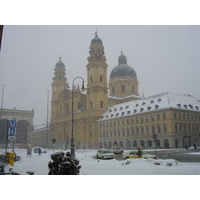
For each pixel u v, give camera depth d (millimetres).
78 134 104562
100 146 92438
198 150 50375
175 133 65438
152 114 71500
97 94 98375
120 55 122312
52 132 129250
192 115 71250
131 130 78312
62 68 134000
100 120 93312
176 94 76312
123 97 112125
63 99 120438
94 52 102312
